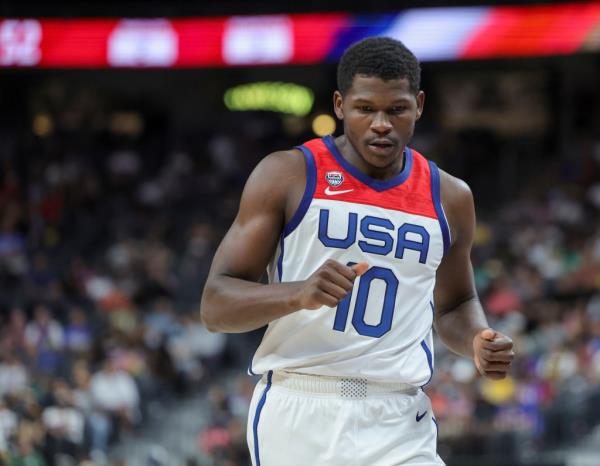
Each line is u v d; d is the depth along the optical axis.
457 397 31.09
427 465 9.10
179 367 37.19
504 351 8.69
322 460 8.92
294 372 9.09
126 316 39.19
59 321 39.88
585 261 41.12
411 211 9.16
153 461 31.66
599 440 31.16
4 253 46.09
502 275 40.84
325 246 8.96
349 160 9.16
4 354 32.56
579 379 32.53
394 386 9.12
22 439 26.61
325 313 8.91
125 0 47.69
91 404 31.91
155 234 49.34
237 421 31.27
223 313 8.77
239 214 9.16
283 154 9.19
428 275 9.23
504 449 29.81
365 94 8.79
